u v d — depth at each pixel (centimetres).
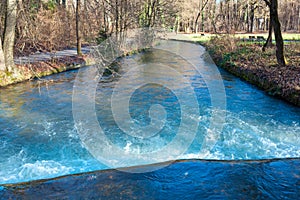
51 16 1889
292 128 674
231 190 330
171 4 2133
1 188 338
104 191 327
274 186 340
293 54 1478
